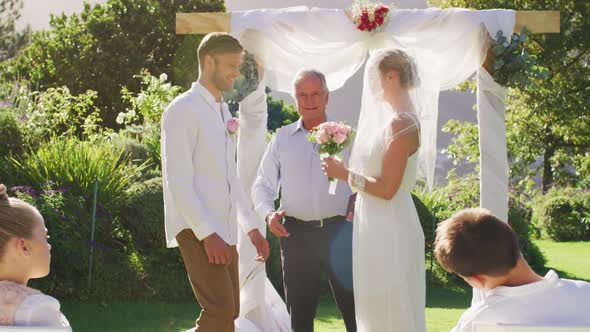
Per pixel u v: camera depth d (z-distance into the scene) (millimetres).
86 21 27438
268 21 4973
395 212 3727
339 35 4965
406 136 3631
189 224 3523
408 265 3729
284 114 25656
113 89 25781
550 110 18016
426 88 4152
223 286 3590
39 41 27672
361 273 3779
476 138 18859
